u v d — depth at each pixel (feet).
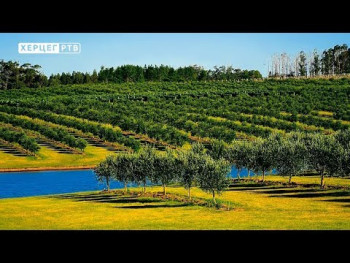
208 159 196.03
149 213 167.43
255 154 243.40
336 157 204.95
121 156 231.50
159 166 214.69
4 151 411.34
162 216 160.35
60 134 443.73
